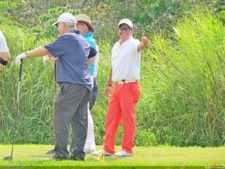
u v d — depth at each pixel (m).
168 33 59.09
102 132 44.72
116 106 32.53
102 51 50.97
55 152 29.12
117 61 32.22
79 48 29.09
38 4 68.06
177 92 45.19
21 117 45.56
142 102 45.31
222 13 54.50
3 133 44.31
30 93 46.12
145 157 31.66
